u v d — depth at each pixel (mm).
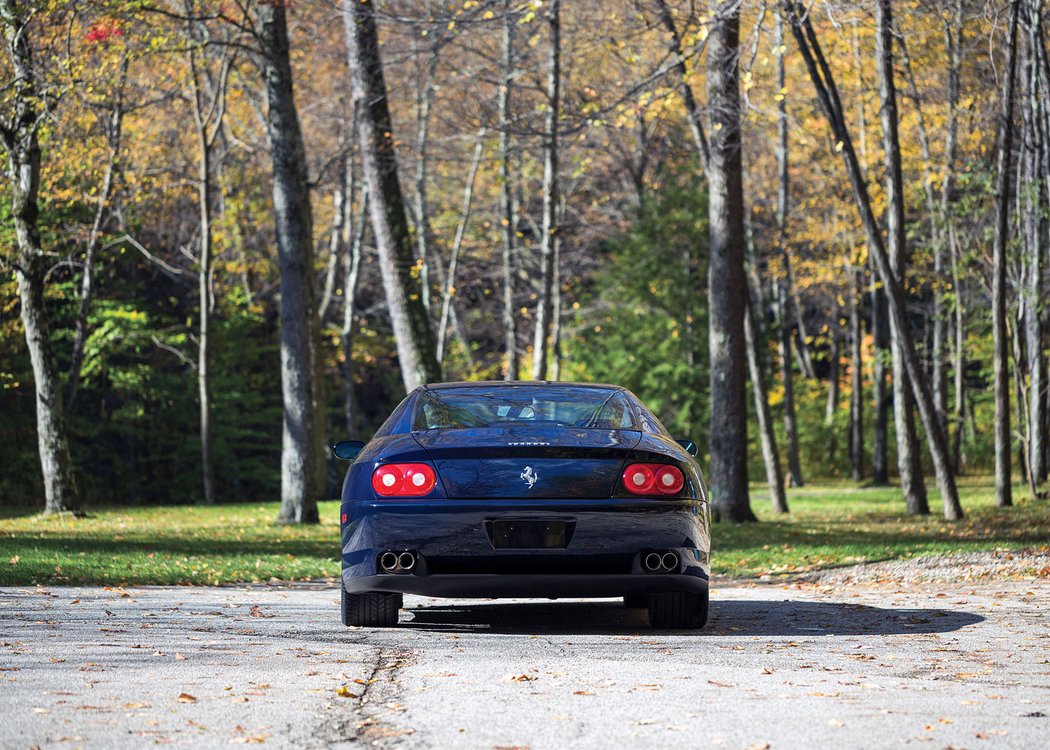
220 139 51375
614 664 9055
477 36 34875
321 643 10125
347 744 6484
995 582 16141
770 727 6863
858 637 10719
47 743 6422
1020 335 38125
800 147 48469
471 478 10219
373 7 31734
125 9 29203
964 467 68062
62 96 31547
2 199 42750
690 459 10984
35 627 10820
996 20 27797
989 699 7711
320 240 62531
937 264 46531
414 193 61781
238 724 6938
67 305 49500
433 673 8633
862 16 27281
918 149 43219
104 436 54375
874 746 6410
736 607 13562
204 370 45750
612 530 10211
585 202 64688
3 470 47812
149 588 15398
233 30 40594
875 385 55938
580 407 11359
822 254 58031
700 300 56562
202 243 45281
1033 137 32906
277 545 23609
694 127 31938
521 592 10367
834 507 38812
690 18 24172
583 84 37281
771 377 65312
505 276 54375
